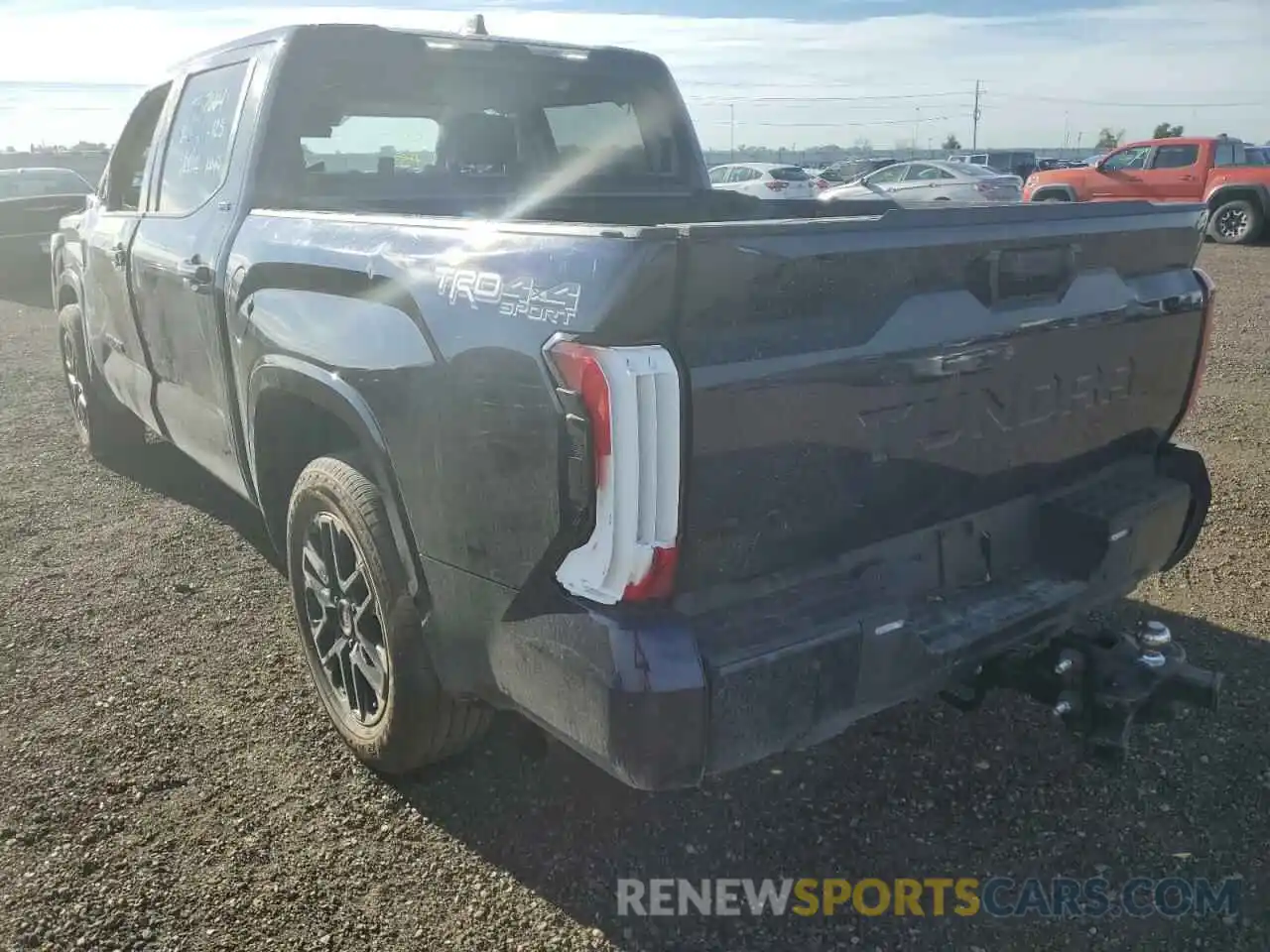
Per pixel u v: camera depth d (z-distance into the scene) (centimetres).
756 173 2497
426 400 240
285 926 248
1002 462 264
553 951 241
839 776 306
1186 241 305
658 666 200
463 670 250
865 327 222
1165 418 319
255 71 369
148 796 296
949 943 244
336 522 296
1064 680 270
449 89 411
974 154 3825
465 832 282
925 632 247
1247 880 262
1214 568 438
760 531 218
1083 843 277
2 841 276
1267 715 330
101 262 489
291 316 298
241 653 379
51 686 355
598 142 470
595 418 196
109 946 241
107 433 598
